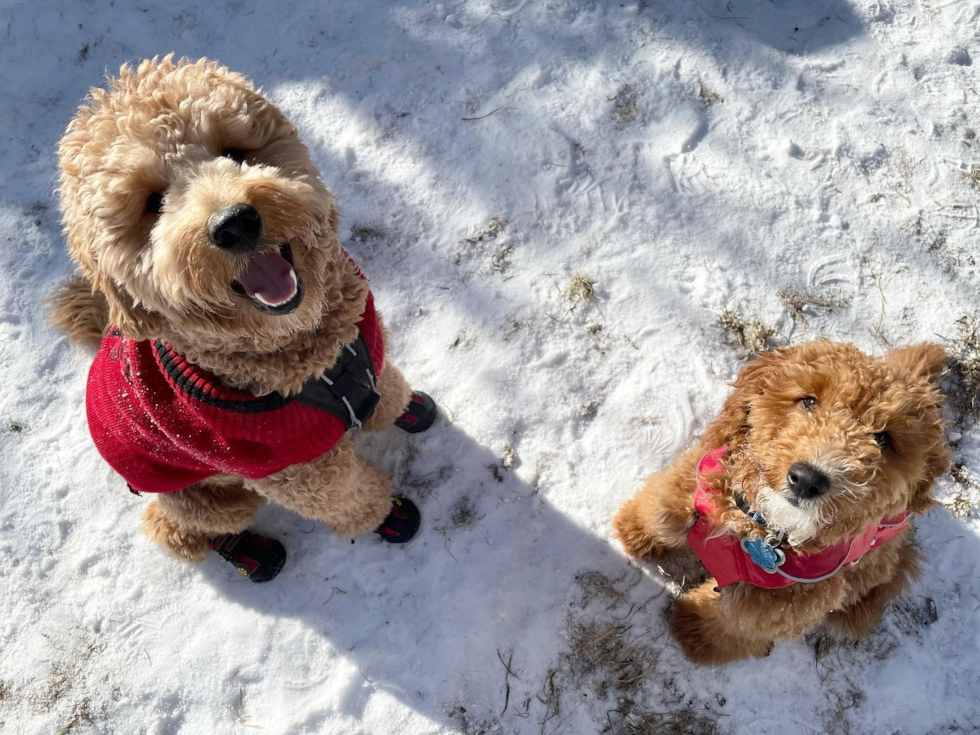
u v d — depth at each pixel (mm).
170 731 833
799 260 960
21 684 854
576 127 1034
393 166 1038
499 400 926
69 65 1134
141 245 539
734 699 813
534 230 992
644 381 922
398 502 886
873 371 603
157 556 903
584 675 824
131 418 658
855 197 982
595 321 949
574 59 1073
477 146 1038
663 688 819
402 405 866
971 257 950
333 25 1128
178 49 1134
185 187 533
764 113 1024
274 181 542
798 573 652
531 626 841
